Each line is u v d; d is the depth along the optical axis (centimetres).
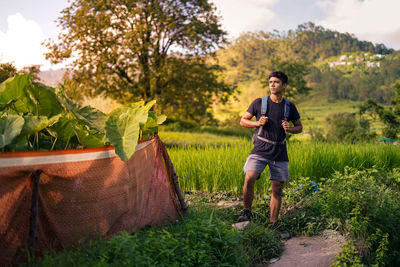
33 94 332
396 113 3556
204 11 3281
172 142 2314
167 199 414
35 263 254
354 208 426
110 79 3070
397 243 412
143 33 2884
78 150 293
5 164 243
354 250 369
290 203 513
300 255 366
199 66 3316
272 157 439
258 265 349
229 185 641
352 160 796
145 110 382
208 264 289
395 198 496
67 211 285
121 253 254
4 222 245
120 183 330
